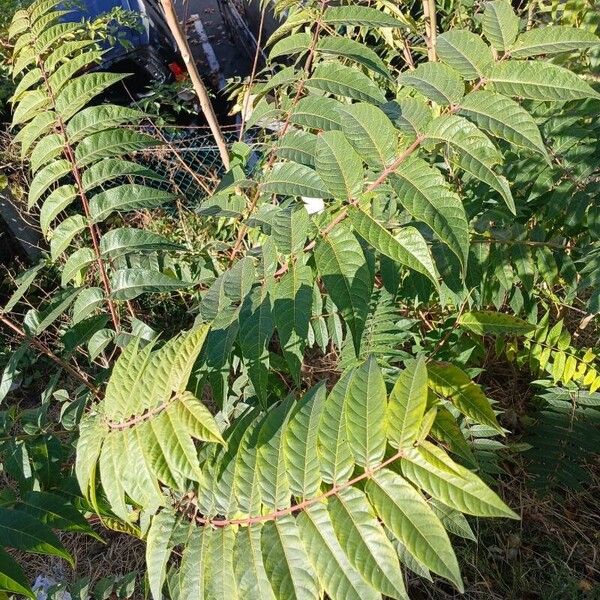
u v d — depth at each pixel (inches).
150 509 23.1
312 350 61.3
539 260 40.9
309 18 35.6
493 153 23.9
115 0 95.2
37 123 34.9
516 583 46.4
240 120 83.0
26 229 79.8
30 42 37.1
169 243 34.8
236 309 26.5
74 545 54.7
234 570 22.4
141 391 24.0
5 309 36.7
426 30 53.6
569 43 25.2
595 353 48.1
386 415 20.9
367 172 26.9
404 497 19.9
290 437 21.9
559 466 45.1
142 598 48.1
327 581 20.1
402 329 43.4
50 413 67.8
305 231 25.2
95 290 34.7
